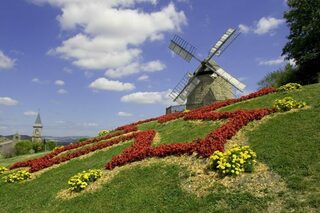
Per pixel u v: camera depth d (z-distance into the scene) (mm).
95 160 25000
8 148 78562
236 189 14789
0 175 28391
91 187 19156
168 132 28031
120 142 28641
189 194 15453
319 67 57500
